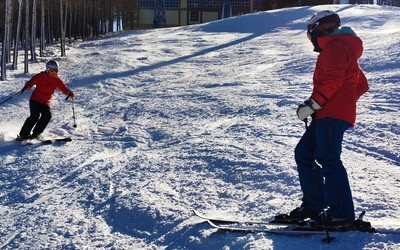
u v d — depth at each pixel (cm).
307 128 425
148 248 438
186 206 524
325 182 408
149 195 569
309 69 1577
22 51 3203
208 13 7425
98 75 1894
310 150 423
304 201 434
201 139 848
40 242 470
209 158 706
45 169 738
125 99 1378
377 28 3125
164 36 3844
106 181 652
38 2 3738
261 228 423
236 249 397
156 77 1812
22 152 866
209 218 456
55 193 625
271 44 2652
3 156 841
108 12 5641
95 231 490
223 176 623
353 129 799
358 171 598
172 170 675
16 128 1075
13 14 3622
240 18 4169
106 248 448
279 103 1086
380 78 1216
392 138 732
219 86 1463
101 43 3697
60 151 857
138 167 707
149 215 507
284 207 494
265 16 4044
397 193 511
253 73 1686
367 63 1436
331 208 404
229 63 2084
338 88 386
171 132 940
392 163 630
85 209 557
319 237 399
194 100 1264
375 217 447
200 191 571
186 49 2812
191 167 677
